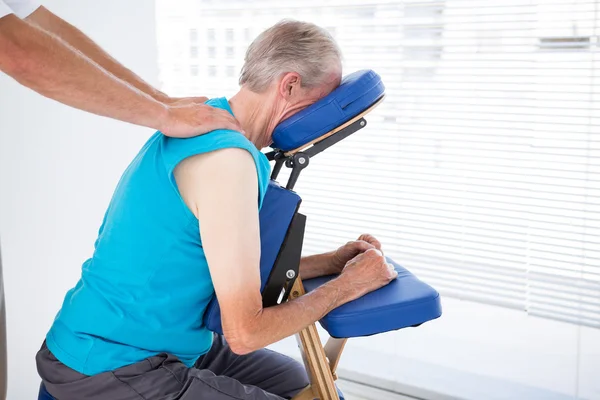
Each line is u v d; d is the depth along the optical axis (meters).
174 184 1.27
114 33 2.34
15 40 1.13
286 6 2.38
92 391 1.33
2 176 2.02
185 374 1.36
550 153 2.09
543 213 2.12
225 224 1.21
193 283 1.34
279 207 1.34
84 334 1.34
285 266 1.36
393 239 2.39
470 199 2.22
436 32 2.18
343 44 2.32
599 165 2.02
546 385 2.14
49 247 2.21
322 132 1.34
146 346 1.35
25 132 2.07
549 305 2.18
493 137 2.18
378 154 2.34
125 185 1.35
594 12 1.97
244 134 1.36
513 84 2.11
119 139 2.39
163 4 2.58
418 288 1.39
